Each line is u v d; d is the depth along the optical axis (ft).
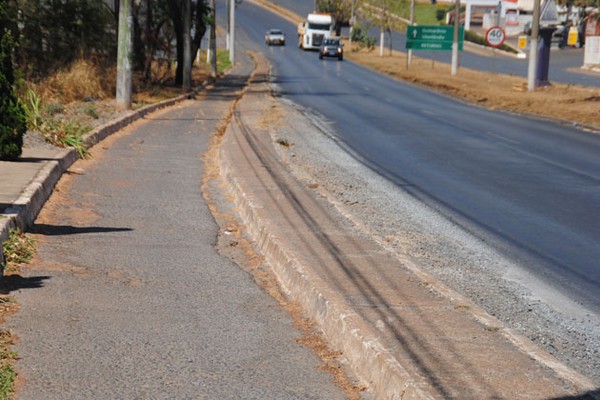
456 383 17.20
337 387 18.93
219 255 31.99
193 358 20.52
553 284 29.84
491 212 43.55
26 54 103.55
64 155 50.60
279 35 370.94
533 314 25.80
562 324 24.93
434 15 478.59
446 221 40.68
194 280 28.12
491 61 301.63
